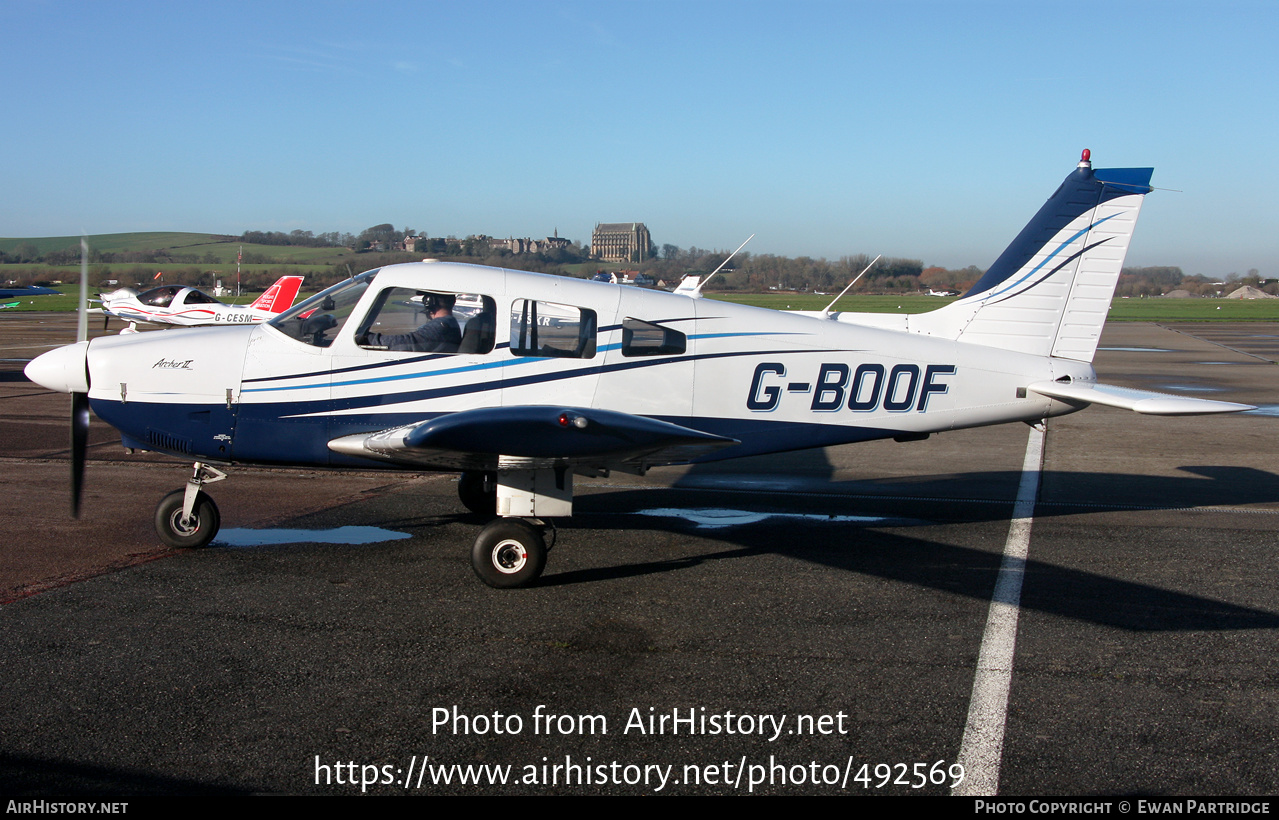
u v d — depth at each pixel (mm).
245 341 5559
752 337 5973
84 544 5746
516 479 5070
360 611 4602
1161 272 134250
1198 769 3109
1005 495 7637
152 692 3619
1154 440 10609
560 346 5676
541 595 4898
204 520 5652
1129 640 4285
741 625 4457
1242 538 6195
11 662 3893
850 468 8898
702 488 7883
